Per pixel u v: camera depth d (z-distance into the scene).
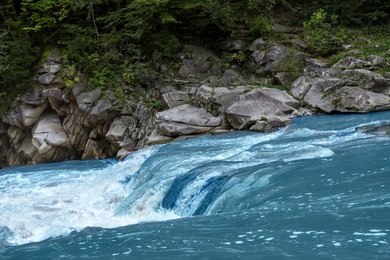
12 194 13.48
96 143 19.78
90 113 18.88
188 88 18.89
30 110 19.92
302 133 13.50
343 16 22.62
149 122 18.61
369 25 21.61
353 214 6.70
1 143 21.41
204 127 16.84
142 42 20.92
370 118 14.88
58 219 10.34
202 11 20.77
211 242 6.24
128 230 7.33
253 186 9.03
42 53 20.41
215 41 21.64
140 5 19.55
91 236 7.17
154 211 10.27
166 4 20.06
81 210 11.29
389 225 6.16
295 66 18.86
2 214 11.12
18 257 6.51
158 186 10.73
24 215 10.90
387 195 7.44
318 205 7.35
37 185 14.58
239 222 7.05
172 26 21.28
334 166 9.39
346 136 12.30
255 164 10.41
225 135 15.77
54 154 20.22
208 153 12.94
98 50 20.30
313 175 8.98
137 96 19.22
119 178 13.55
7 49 20.22
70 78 19.42
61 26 20.95
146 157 14.45
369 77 17.03
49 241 7.16
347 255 5.32
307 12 22.73
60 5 20.48
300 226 6.48
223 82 19.42
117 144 18.61
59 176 15.67
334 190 8.05
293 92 18.00
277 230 6.43
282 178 9.03
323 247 5.62
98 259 6.08
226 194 9.03
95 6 21.19
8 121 20.28
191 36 21.53
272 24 21.50
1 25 21.19
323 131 13.43
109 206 11.60
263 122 15.81
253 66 19.88
